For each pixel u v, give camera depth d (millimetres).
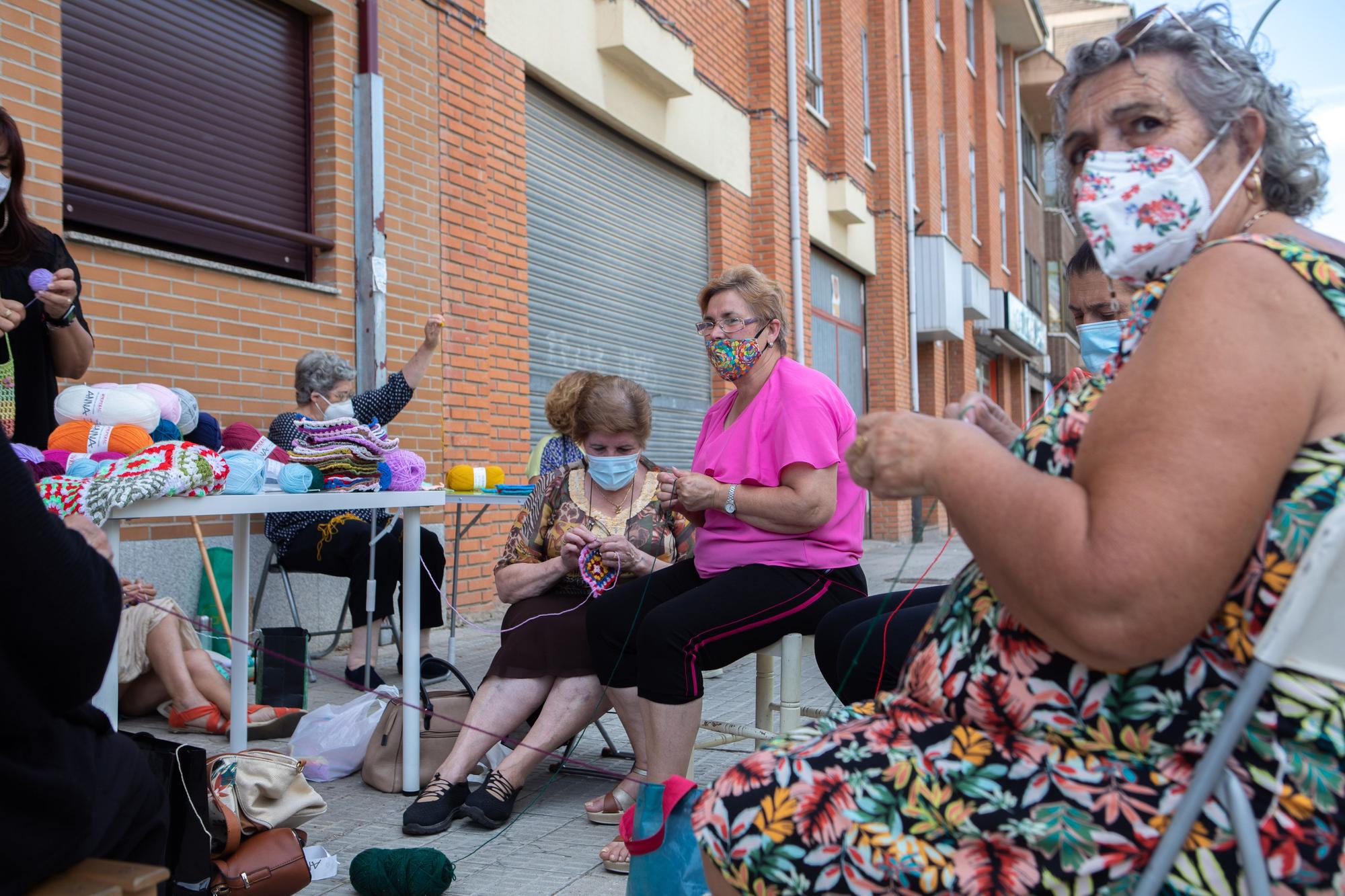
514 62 7922
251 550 5754
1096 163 1251
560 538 3477
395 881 2504
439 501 3410
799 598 2857
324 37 6398
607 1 8969
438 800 3129
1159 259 1245
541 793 3525
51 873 1421
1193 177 1211
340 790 3477
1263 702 1034
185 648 4227
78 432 3059
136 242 5363
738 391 3143
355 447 3217
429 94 7051
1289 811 1024
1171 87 1226
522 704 3318
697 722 2760
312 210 6434
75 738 1516
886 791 1191
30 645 1309
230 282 5629
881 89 16172
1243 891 1020
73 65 5047
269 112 6188
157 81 5480
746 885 1216
